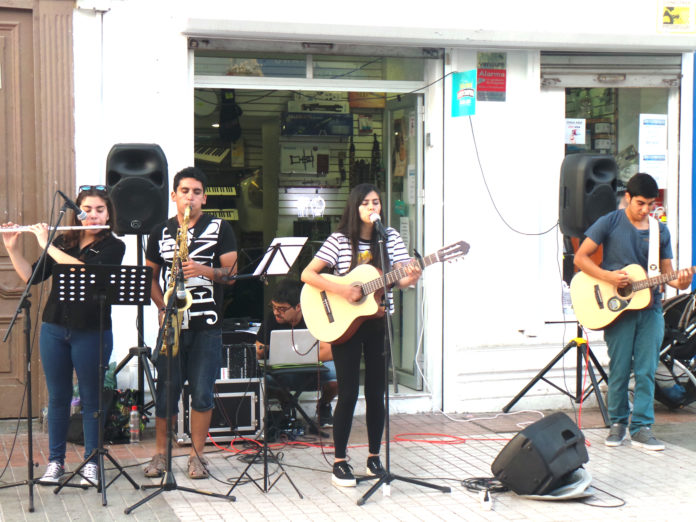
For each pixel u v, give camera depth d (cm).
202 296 522
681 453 593
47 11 636
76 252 505
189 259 507
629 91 755
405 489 516
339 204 727
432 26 675
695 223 770
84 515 466
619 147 755
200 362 526
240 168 701
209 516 468
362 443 621
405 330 738
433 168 710
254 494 505
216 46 666
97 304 492
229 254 525
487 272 713
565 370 729
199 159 689
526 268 721
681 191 762
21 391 654
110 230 512
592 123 747
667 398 717
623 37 711
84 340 498
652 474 546
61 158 642
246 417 615
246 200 707
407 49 701
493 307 715
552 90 735
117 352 646
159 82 650
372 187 518
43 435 623
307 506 485
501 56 713
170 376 486
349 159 723
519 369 721
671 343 708
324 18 663
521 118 719
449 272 705
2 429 635
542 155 733
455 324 706
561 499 494
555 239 735
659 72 749
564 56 730
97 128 647
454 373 709
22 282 649
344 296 500
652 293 596
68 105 641
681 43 727
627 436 634
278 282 718
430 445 616
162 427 532
